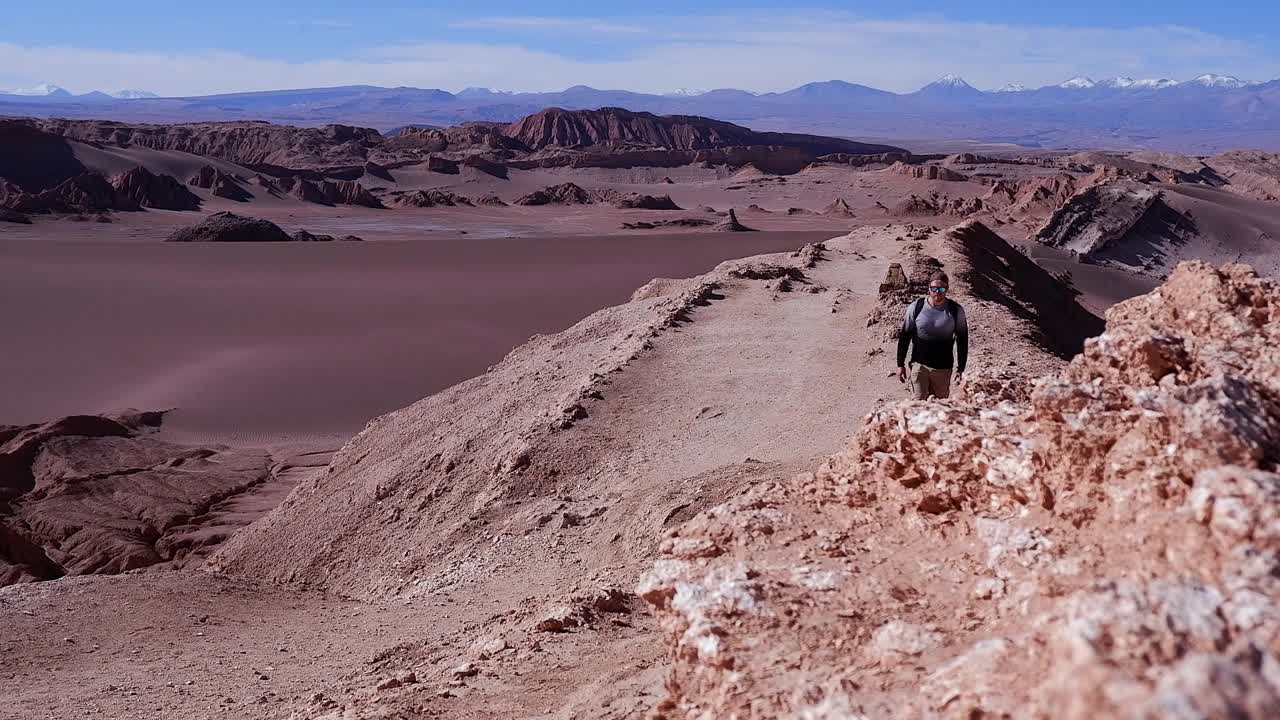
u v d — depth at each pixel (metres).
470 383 45.91
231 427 66.06
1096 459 5.59
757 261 57.56
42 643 17.70
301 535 30.88
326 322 108.38
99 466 53.31
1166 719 2.86
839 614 5.76
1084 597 3.56
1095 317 71.69
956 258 52.19
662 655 9.03
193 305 121.38
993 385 9.40
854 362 31.00
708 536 7.38
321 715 10.05
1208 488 4.31
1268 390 5.44
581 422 27.86
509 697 8.81
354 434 64.88
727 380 30.52
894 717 4.52
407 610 18.67
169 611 19.84
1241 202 197.12
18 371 86.38
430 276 148.38
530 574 19.06
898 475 7.20
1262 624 3.31
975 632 5.20
